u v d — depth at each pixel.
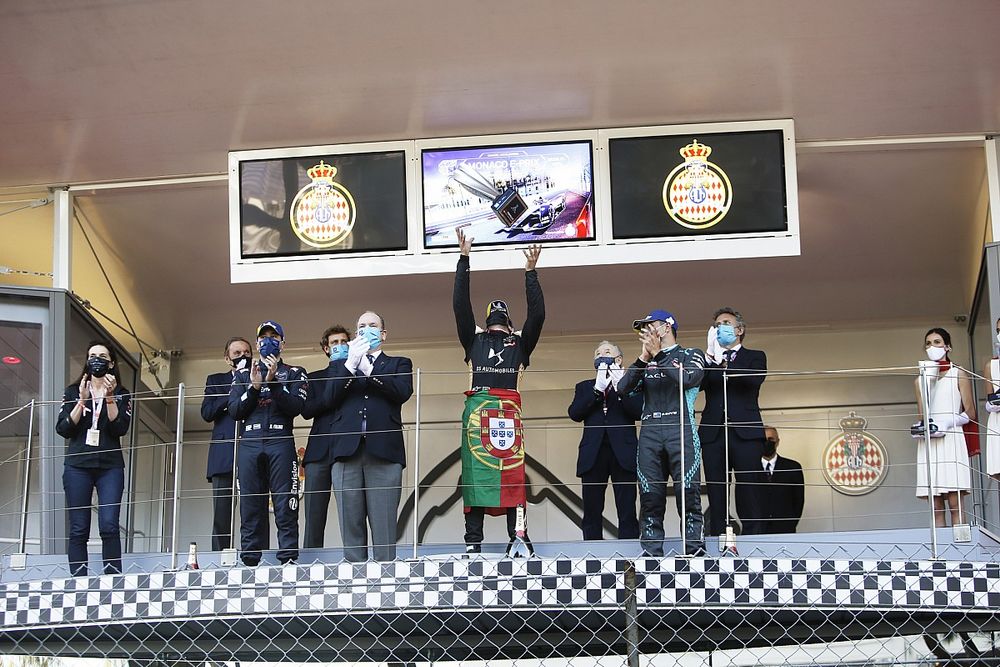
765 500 8.06
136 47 7.88
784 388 10.53
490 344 7.25
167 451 10.59
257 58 8.04
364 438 7.09
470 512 7.00
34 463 8.75
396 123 8.91
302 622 6.55
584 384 7.64
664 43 7.93
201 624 6.59
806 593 6.32
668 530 9.38
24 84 8.29
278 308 11.05
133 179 9.65
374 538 7.00
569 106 8.73
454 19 7.65
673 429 6.77
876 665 6.29
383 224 9.04
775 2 7.49
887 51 8.02
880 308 11.23
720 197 8.89
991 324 8.71
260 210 9.12
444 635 6.66
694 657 6.89
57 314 9.16
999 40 7.86
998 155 9.11
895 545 6.95
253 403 7.18
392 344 11.54
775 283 10.85
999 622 6.39
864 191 9.77
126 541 9.39
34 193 9.84
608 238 8.90
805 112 8.83
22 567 7.11
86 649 6.72
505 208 8.93
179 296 10.91
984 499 8.60
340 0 7.43
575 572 6.38
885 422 10.34
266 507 7.26
